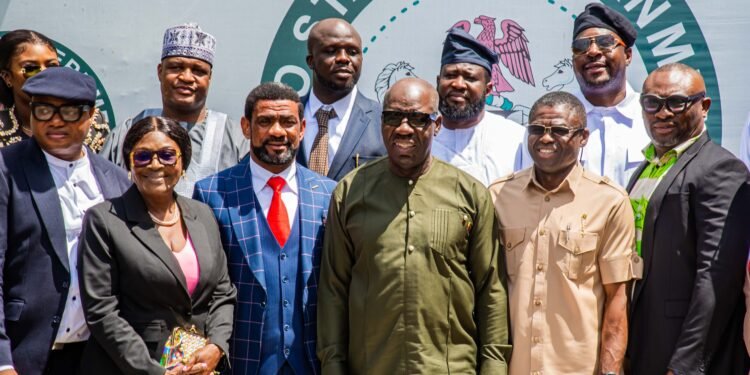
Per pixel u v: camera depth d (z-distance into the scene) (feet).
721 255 13.17
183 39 16.63
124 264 12.92
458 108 16.71
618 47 16.80
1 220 13.28
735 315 13.57
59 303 13.34
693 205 13.53
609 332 13.32
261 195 14.44
